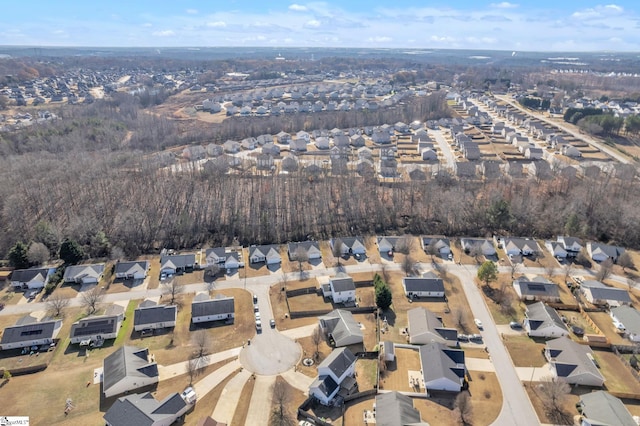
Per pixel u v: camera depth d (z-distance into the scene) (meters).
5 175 157.25
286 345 90.00
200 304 98.44
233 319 98.62
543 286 107.12
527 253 127.44
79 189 154.75
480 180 178.75
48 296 107.06
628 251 131.00
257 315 99.00
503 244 131.75
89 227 131.88
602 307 103.12
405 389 78.69
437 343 85.38
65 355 86.56
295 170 187.12
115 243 130.50
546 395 76.88
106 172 168.38
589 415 71.00
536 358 86.94
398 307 103.44
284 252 129.62
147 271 118.19
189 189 162.50
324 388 74.56
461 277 116.56
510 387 79.31
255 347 89.31
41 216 139.88
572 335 93.50
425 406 74.69
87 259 123.94
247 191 164.38
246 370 82.81
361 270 119.88
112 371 78.81
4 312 100.50
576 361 81.81
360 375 81.69
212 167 178.50
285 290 109.44
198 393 77.19
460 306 103.75
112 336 91.50
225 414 72.69
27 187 151.25
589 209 147.25
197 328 95.38
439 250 128.50
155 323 94.62
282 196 160.88
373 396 77.06
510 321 98.44
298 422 71.12
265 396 76.56
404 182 174.25
